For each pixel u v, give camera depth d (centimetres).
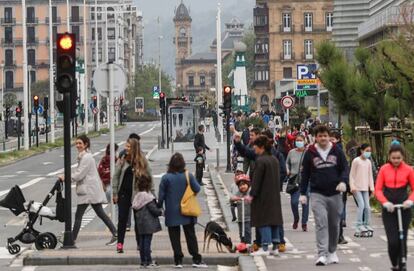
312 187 3128
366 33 11944
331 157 3108
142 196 3294
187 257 3384
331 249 3159
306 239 3906
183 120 12038
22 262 3469
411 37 5656
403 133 5488
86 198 3784
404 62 5359
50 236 3741
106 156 4453
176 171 3266
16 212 3756
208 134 16550
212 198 6225
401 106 5722
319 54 6097
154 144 14250
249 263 3198
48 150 13362
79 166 3788
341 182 3108
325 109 12244
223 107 8381
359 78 5884
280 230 3469
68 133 3666
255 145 3388
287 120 9369
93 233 4250
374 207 5009
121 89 4294
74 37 3662
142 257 3316
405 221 2641
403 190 2680
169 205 3256
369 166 3941
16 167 10031
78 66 19250
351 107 5925
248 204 3584
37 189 7075
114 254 3478
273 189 3372
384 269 3014
